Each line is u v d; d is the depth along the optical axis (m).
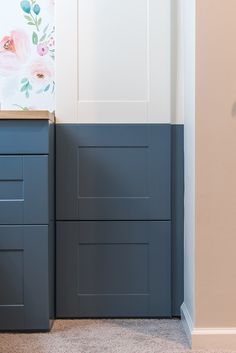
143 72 1.77
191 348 1.47
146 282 1.78
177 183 1.78
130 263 1.78
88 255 1.77
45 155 1.58
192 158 1.54
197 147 1.47
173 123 1.78
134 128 1.77
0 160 1.58
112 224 1.77
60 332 1.62
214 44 1.46
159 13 1.76
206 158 1.47
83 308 1.77
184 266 1.75
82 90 1.77
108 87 1.77
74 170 1.77
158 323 1.72
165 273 1.78
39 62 2.00
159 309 1.78
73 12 1.76
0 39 1.99
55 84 1.77
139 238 1.78
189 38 1.60
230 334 1.47
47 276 1.59
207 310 1.48
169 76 1.76
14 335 1.58
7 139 1.58
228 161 1.47
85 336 1.58
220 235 1.48
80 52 1.76
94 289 1.77
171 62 1.77
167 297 1.78
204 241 1.48
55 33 1.76
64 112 1.76
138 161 1.78
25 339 1.55
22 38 1.99
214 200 1.48
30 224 1.59
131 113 1.77
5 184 1.58
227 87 1.47
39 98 2.00
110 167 1.77
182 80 1.76
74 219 1.77
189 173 1.61
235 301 1.48
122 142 1.77
